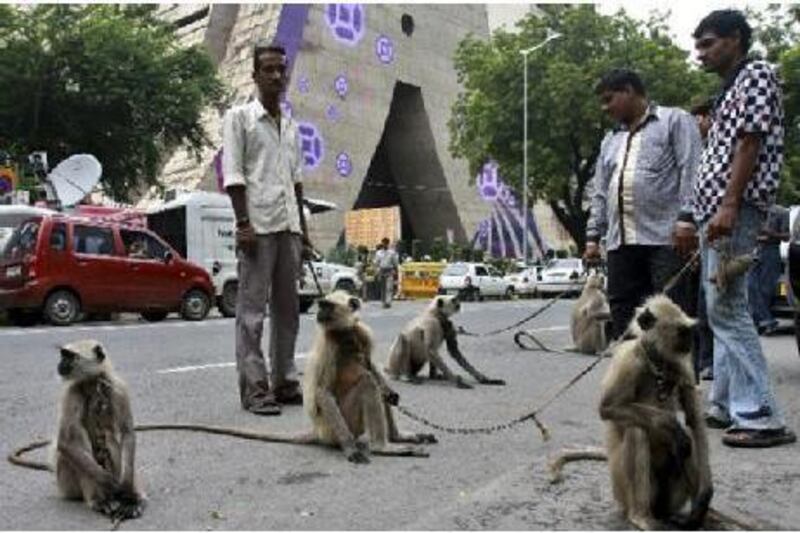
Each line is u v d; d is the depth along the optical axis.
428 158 55.06
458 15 56.34
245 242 7.27
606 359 11.05
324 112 46.88
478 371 9.70
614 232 7.11
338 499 4.75
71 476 4.72
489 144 37.69
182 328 15.09
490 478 5.18
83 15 30.89
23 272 16.33
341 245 43.72
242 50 45.62
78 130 30.61
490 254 57.06
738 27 5.92
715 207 5.88
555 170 36.84
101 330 14.61
